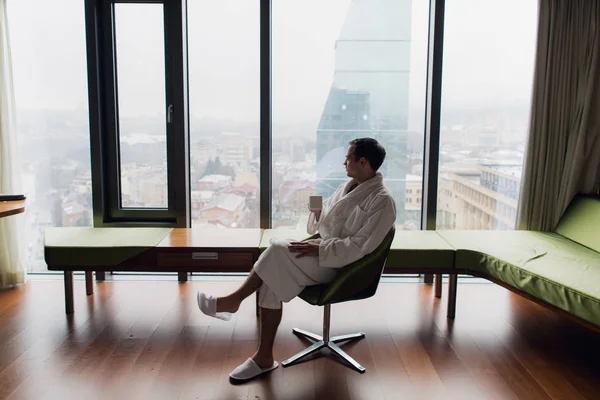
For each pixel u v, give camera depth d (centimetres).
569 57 320
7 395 210
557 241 310
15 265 339
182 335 271
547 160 332
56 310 303
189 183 358
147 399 208
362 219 231
